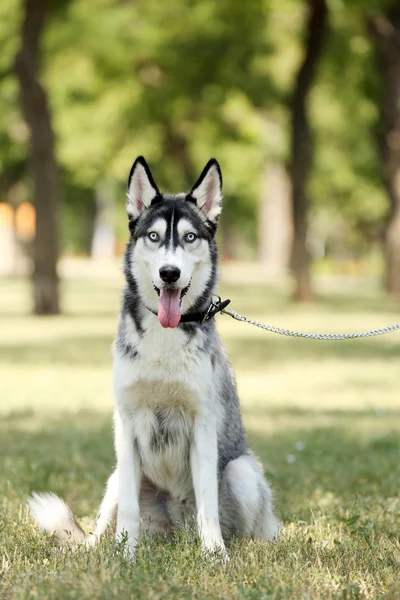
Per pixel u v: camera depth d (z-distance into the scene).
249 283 38.25
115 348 5.34
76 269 52.44
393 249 30.30
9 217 54.69
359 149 41.38
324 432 9.41
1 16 23.59
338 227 67.50
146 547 4.98
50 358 15.80
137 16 25.78
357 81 30.73
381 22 27.38
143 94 29.06
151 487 5.67
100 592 4.09
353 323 21.42
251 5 24.97
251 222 65.19
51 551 5.01
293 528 5.75
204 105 30.36
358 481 7.37
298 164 27.02
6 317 23.42
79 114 32.00
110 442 8.88
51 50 24.95
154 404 5.27
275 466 7.90
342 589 4.22
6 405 11.35
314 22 25.64
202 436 5.22
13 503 6.33
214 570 4.61
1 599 4.12
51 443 8.84
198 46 25.80
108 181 43.06
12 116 32.88
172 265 5.00
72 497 6.77
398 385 13.22
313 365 15.42
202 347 5.21
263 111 33.81
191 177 38.19
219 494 5.49
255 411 10.95
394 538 5.46
